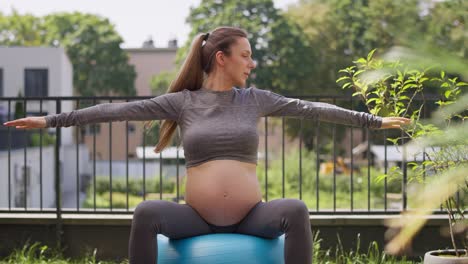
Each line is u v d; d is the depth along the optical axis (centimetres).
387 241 458
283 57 3450
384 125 277
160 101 273
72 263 465
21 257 455
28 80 2833
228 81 278
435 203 193
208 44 280
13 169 1630
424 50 171
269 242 261
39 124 261
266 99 278
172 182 2064
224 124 265
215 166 264
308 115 278
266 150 464
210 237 260
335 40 3453
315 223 461
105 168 2998
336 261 441
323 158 2498
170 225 255
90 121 267
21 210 495
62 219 475
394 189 1248
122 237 475
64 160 2925
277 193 1384
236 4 3597
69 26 5400
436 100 423
